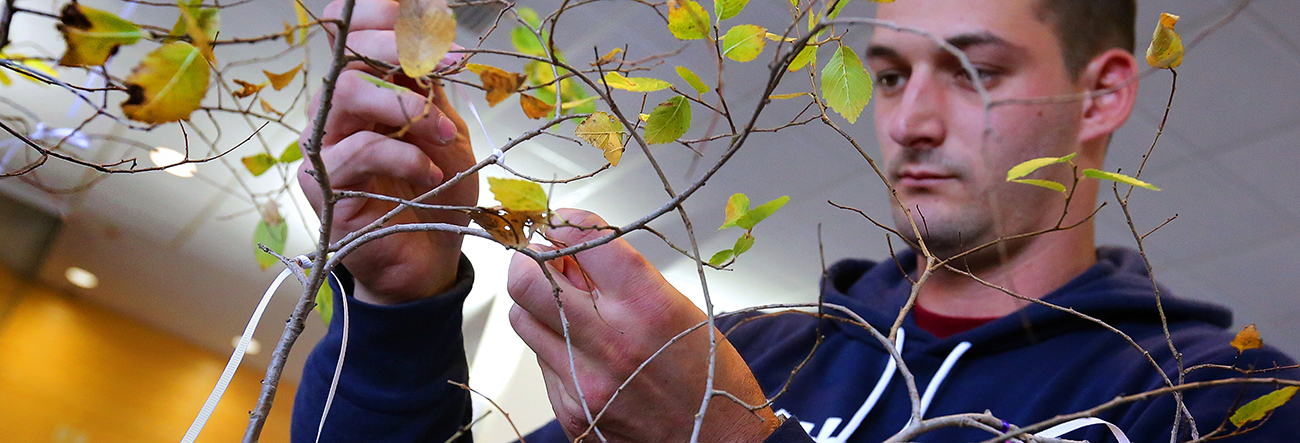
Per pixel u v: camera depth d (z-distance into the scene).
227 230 5.04
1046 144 0.77
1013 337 0.75
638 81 0.41
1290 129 2.75
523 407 4.65
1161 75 2.60
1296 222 3.26
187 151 0.45
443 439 0.70
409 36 0.30
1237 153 2.93
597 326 0.49
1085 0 0.80
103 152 4.14
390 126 0.54
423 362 0.65
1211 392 0.60
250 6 2.71
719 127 2.95
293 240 4.75
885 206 3.53
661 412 0.52
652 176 3.43
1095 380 0.68
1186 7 2.32
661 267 4.20
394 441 0.65
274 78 0.38
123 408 6.54
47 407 6.19
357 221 0.56
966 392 0.74
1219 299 3.99
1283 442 0.55
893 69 0.82
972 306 0.82
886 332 0.83
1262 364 0.61
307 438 0.67
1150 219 3.41
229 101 3.23
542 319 0.50
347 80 0.51
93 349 6.54
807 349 0.89
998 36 0.75
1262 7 2.30
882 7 0.82
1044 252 0.79
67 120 3.68
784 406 0.82
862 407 0.76
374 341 0.64
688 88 1.35
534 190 0.32
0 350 6.02
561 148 3.32
